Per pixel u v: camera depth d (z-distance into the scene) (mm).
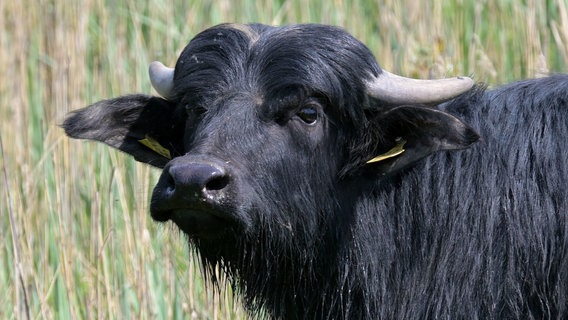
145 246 22406
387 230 17359
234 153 15539
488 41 27891
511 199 16969
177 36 30141
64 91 27672
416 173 17312
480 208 17047
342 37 16969
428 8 28516
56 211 25250
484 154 17281
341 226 17125
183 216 14953
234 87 16328
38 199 26750
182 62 17109
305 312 17641
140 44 28766
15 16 31688
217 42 16891
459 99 17828
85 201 26188
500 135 17406
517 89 18000
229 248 16719
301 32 16844
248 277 17141
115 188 25078
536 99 17641
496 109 17703
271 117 16172
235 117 15883
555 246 16734
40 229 25016
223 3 30328
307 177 16562
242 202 15141
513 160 17156
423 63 25203
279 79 16281
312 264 17156
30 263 23078
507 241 16859
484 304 16891
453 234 17094
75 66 28969
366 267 17312
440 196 17219
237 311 21391
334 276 17359
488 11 28438
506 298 16812
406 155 16562
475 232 17000
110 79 29281
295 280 17328
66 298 23156
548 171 16953
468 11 28875
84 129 17609
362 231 17219
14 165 27719
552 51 27172
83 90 28828
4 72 31016
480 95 17969
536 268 16750
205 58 16766
